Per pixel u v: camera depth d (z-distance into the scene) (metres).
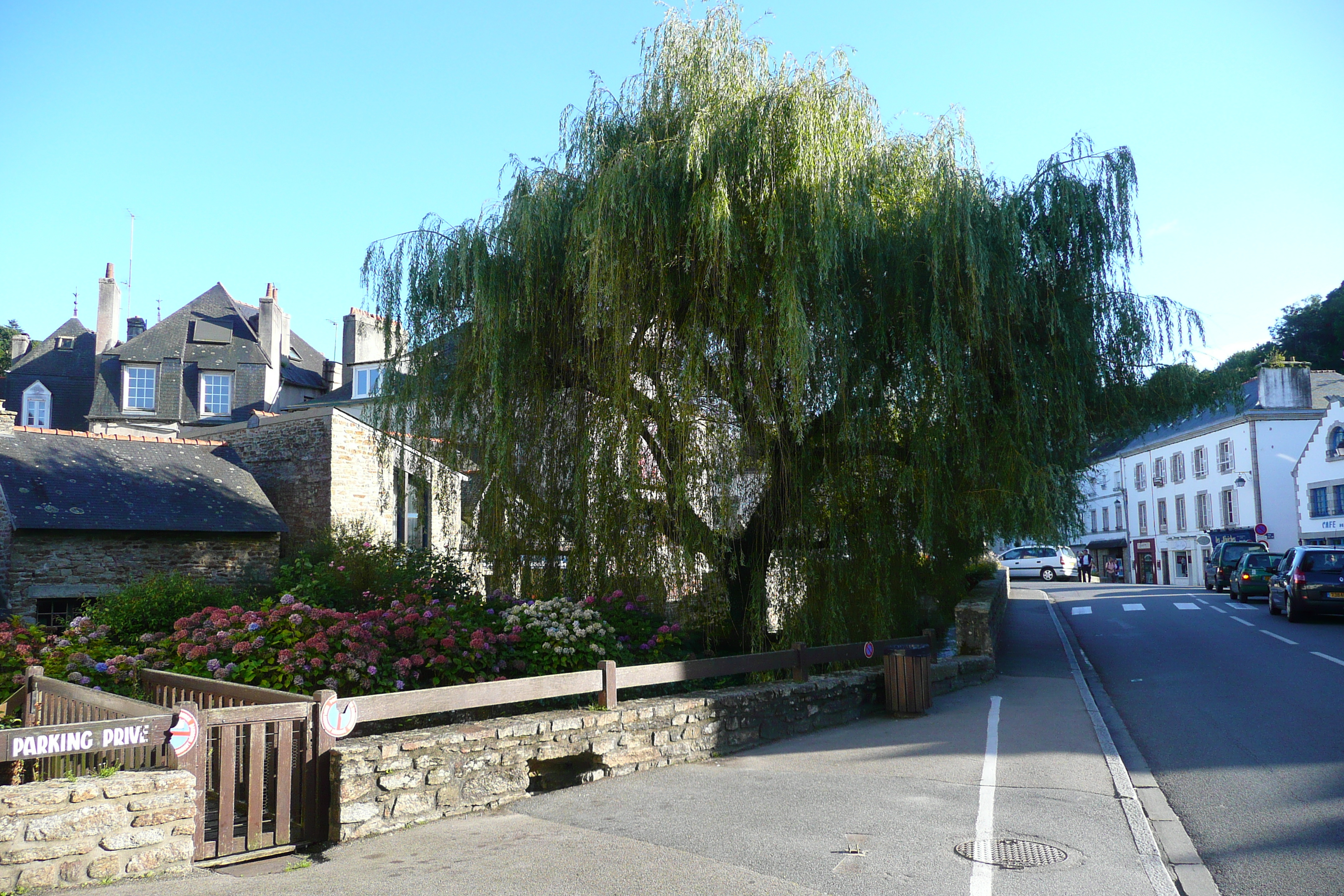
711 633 10.90
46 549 15.41
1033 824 5.52
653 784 6.79
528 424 11.24
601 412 10.62
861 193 9.94
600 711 7.17
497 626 9.27
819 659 9.62
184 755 5.01
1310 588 19.00
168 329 37.53
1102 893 4.36
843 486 10.45
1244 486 43.16
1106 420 11.76
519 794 6.44
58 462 17.16
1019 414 10.42
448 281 10.62
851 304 10.16
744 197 9.68
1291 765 7.01
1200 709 9.81
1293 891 4.44
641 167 9.70
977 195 10.17
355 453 19.17
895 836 5.29
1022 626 20.95
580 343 11.01
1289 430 42.34
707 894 4.34
